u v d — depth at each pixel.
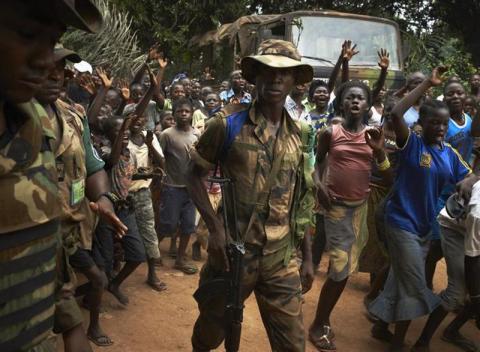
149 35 14.66
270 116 2.60
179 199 5.10
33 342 1.31
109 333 3.80
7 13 1.10
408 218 3.53
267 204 2.56
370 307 3.75
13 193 1.21
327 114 5.91
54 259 1.38
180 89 7.36
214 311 2.66
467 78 13.12
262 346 3.82
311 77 2.65
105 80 4.12
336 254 3.80
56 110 2.21
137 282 4.80
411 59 12.09
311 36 8.51
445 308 3.68
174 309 4.32
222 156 2.61
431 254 4.30
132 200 4.16
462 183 3.47
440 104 3.52
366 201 3.95
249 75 2.65
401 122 3.48
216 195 5.18
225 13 14.73
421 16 16.80
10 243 1.21
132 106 5.80
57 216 1.35
